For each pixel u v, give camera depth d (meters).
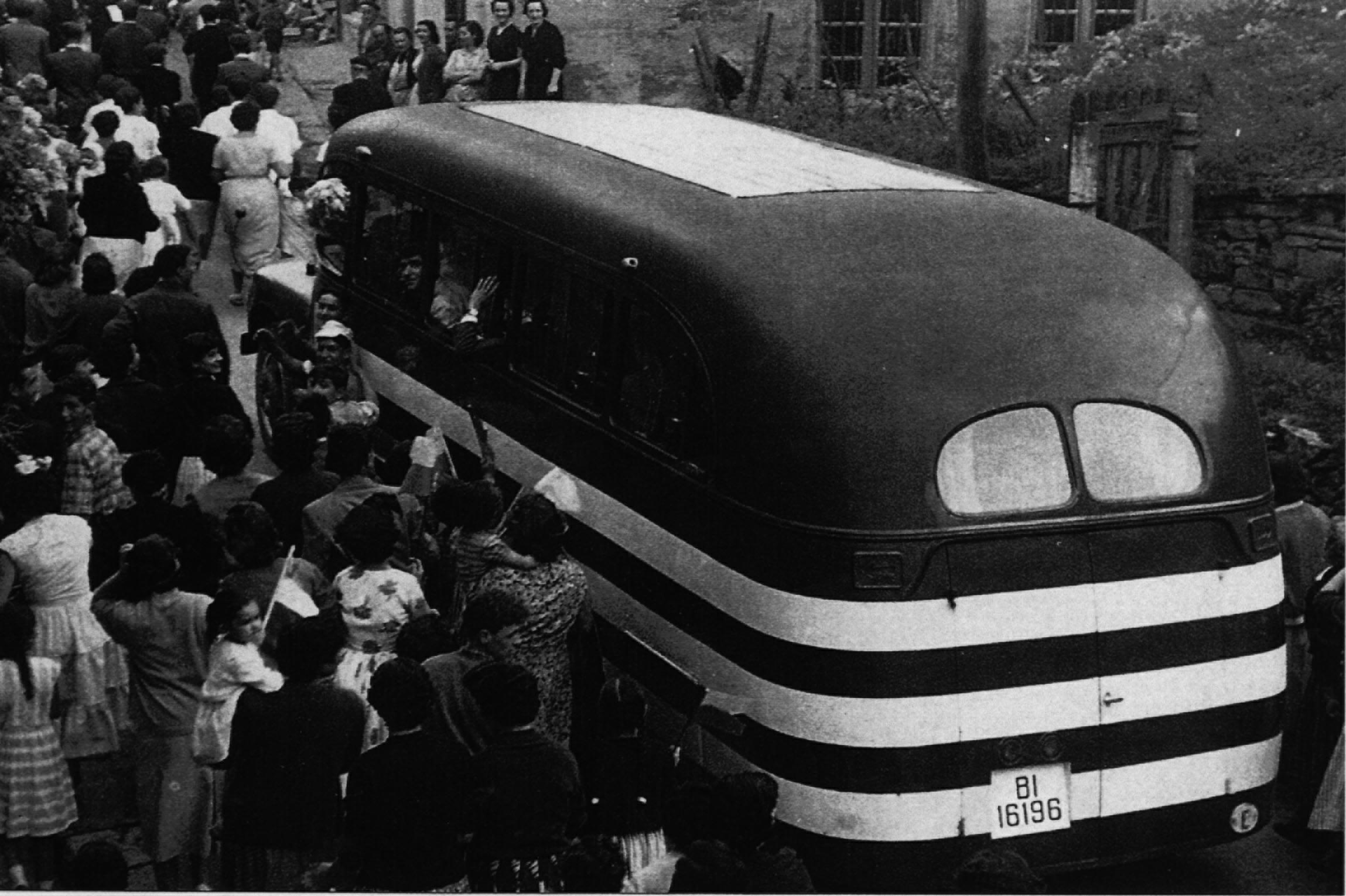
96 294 12.53
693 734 8.45
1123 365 8.08
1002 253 8.45
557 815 6.93
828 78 23.59
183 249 12.17
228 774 7.19
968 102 17.08
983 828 7.73
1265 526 8.27
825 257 8.27
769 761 7.85
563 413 9.59
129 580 7.91
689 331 8.38
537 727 8.19
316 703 7.16
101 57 22.41
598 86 24.16
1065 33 21.61
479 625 7.63
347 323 12.62
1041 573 7.78
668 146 10.55
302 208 17.73
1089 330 8.12
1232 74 16.47
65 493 10.16
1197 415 8.15
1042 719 7.79
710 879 6.35
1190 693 8.04
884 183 9.45
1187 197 13.79
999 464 7.82
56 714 8.25
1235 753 8.16
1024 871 5.85
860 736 7.60
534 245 9.98
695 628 8.34
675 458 8.52
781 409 7.80
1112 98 15.12
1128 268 8.50
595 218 9.44
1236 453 8.22
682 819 6.59
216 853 8.34
